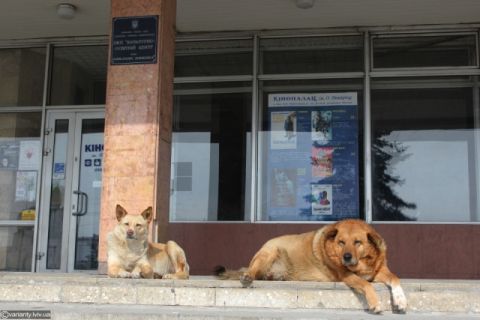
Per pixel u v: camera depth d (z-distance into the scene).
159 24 6.59
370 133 8.36
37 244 8.77
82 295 5.15
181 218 8.56
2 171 9.14
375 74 8.48
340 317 4.43
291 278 5.16
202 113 8.81
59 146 9.06
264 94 8.73
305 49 8.73
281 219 8.36
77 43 9.24
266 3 7.78
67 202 8.85
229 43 8.90
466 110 8.33
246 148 8.61
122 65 6.59
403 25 8.45
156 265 5.71
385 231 7.97
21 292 5.25
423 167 8.26
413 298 4.70
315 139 8.49
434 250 7.83
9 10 8.09
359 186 8.28
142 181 6.36
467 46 8.41
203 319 4.49
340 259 4.62
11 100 9.27
